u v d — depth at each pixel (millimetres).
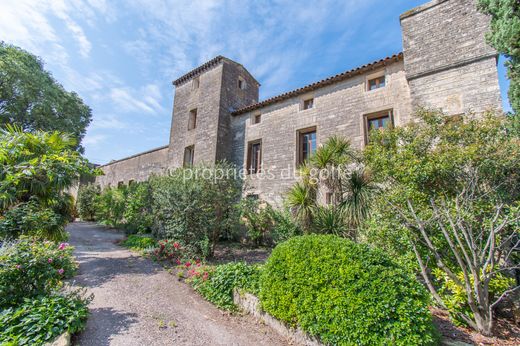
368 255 3029
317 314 2938
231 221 7648
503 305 3721
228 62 13516
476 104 5969
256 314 3852
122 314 3553
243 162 11891
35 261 3025
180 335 3201
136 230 10859
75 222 16594
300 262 3348
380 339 2516
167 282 5113
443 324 3402
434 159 3723
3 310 2627
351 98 9031
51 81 16016
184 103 14625
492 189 3537
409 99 7676
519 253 3658
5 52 13297
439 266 3768
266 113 11648
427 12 7184
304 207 6746
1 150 4527
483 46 6121
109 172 21047
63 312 2832
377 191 5180
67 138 6027
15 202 4945
